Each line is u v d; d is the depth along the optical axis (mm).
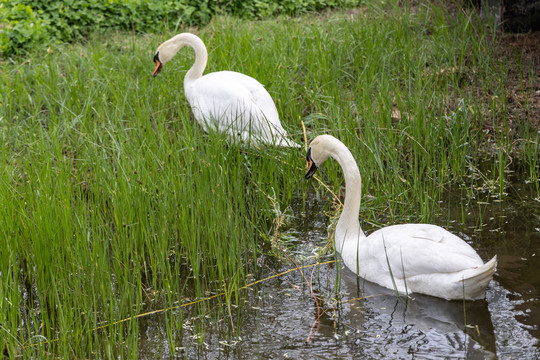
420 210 6609
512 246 5797
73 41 11461
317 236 6320
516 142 7844
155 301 5336
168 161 7098
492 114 8336
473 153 7746
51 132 7707
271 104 7680
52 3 11977
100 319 5090
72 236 5617
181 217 6113
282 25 11531
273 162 7137
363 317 4969
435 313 4938
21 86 9172
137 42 11086
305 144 7172
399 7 11594
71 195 6242
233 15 12828
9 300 4941
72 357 4660
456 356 4453
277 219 6398
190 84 8164
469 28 9945
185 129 7371
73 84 9016
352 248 5609
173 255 6066
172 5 12516
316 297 5285
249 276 5656
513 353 4441
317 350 4613
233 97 7473
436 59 9445
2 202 5730
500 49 9758
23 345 4730
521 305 4953
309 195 7191
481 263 4969
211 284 5586
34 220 5598
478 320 4820
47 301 5375
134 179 6258
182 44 8398
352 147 7293
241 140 7203
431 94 8414
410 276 5160
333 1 13766
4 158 6840
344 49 9688
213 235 5910
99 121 8094
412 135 7707
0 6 11781
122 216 5926
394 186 6852
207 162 6641
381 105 8055
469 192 6938
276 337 4793
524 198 6730
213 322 5020
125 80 9219
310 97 8578
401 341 4656
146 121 7734
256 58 9445
